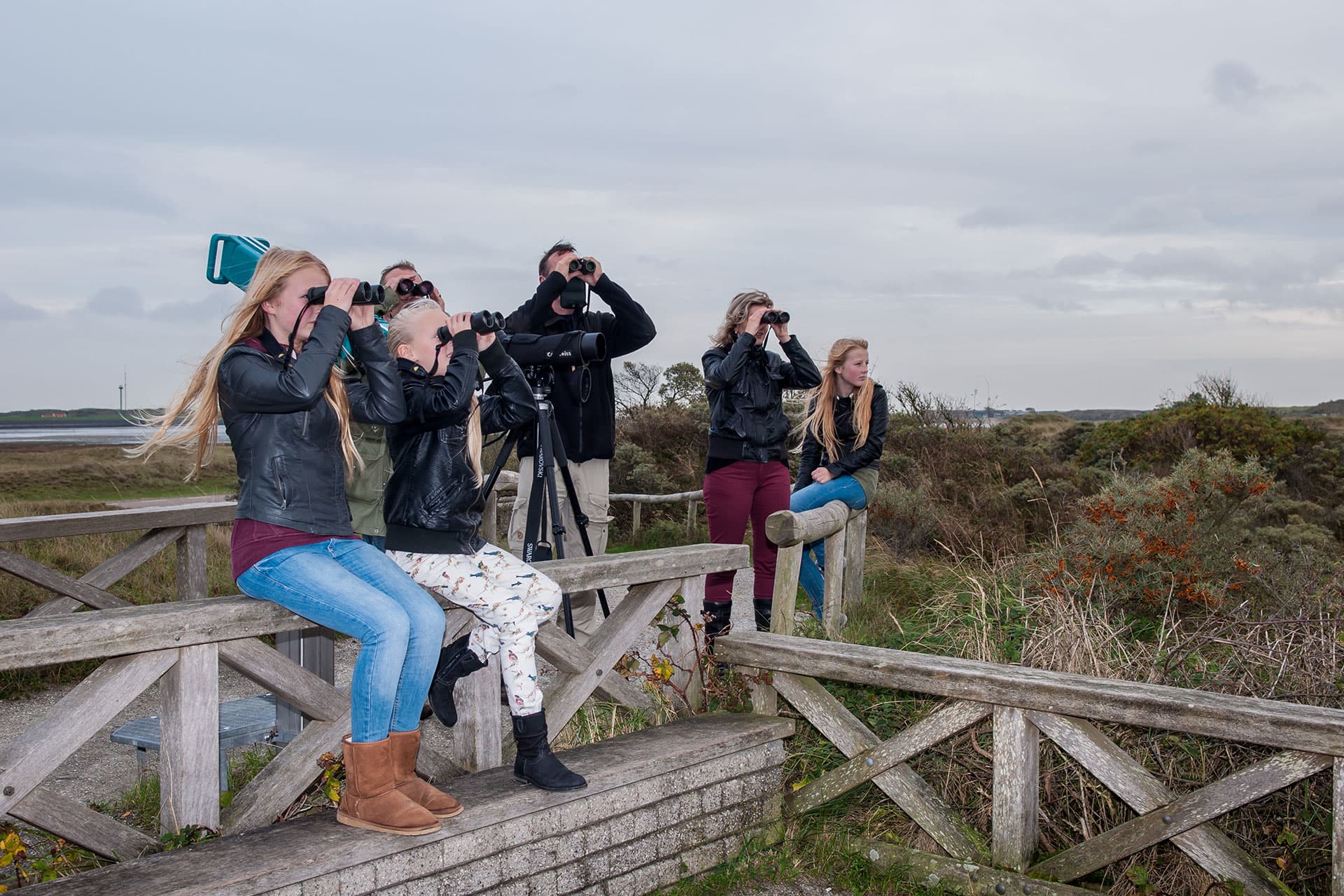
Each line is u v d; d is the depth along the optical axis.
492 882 3.03
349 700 3.10
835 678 3.90
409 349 3.15
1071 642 4.55
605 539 5.52
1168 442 15.36
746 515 5.82
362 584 2.76
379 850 2.74
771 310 5.65
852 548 6.80
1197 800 3.16
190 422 2.74
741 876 3.69
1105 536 6.24
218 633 2.75
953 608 5.59
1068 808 3.80
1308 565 6.07
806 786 4.02
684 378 22.03
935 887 3.60
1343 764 2.92
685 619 4.23
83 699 2.54
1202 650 4.63
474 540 3.27
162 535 5.88
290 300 2.73
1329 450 15.06
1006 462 11.89
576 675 3.78
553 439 4.78
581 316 5.11
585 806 3.26
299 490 2.73
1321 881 3.40
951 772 3.99
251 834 2.78
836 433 6.72
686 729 3.88
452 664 3.31
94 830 2.61
